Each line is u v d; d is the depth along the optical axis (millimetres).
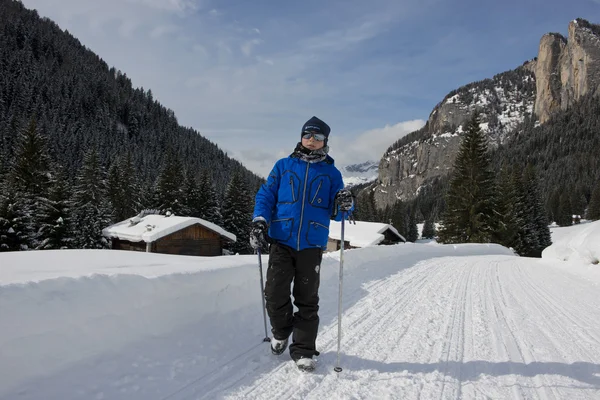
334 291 5289
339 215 2742
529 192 41656
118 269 3611
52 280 2250
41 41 178250
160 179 45375
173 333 2736
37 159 33406
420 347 3146
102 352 2254
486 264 10797
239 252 43094
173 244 23219
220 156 158625
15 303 1974
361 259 8023
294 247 2568
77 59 191125
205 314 3115
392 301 4953
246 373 2432
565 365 2803
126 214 47531
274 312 2635
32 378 1891
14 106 113125
